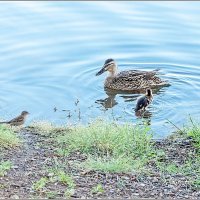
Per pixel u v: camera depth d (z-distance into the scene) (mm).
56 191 11500
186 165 13523
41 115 18828
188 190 12195
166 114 18938
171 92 20984
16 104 19719
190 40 24609
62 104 19875
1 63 22562
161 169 13242
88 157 13625
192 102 20109
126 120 18375
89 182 12203
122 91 22125
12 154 13742
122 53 24000
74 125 16719
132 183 12352
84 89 21281
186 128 16219
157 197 11711
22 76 21750
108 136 14633
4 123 16797
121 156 13539
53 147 14531
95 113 19125
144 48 24234
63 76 21922
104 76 22688
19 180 12008
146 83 22172
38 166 13000
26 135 15508
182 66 22891
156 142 15297
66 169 12883
